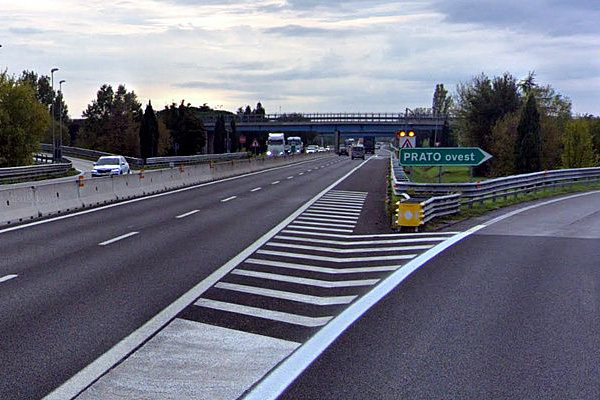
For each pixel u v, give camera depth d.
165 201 28.88
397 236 18.88
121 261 14.05
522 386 6.82
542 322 9.45
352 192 36.38
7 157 58.38
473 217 23.92
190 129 101.06
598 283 12.29
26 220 21.34
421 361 7.62
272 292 11.34
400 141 37.41
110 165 48.59
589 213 25.33
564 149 60.81
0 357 7.62
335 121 105.12
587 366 7.49
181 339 8.52
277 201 29.73
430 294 11.25
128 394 6.59
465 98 83.00
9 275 12.42
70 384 6.80
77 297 10.67
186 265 13.68
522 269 13.67
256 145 85.69
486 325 9.25
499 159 60.75
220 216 23.17
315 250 16.06
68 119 144.25
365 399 6.43
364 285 12.00
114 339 8.41
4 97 58.44
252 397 6.53
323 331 8.95
